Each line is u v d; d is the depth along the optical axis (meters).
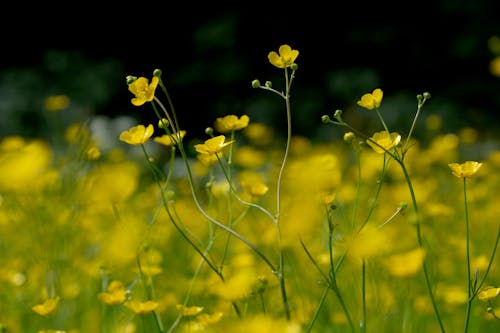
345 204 4.32
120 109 10.28
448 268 3.52
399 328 2.83
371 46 11.04
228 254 3.86
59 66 10.13
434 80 11.09
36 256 3.09
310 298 2.73
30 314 2.90
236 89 10.60
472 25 11.02
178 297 3.16
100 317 2.98
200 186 6.35
